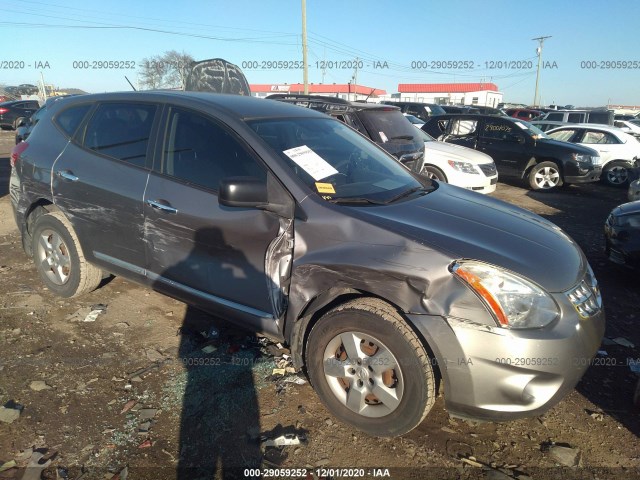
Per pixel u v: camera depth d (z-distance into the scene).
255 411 2.82
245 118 3.16
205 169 3.11
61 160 3.84
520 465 2.50
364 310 2.50
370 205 2.86
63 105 4.15
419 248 2.44
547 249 2.67
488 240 2.60
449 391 2.38
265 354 3.40
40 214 4.16
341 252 2.59
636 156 11.82
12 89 39.75
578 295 2.52
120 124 3.62
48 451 2.47
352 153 3.47
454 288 2.33
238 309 3.01
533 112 24.45
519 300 2.32
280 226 2.76
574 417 2.88
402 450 2.57
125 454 2.47
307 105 7.60
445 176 8.70
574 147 10.57
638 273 4.63
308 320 2.78
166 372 3.16
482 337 2.28
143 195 3.29
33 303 4.05
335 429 2.70
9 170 11.51
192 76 8.32
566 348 2.34
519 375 2.30
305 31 26.23
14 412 2.71
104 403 2.84
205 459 2.46
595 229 7.57
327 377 2.72
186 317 3.90
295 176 2.85
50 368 3.16
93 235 3.71
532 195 10.54
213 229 2.97
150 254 3.36
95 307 3.99
